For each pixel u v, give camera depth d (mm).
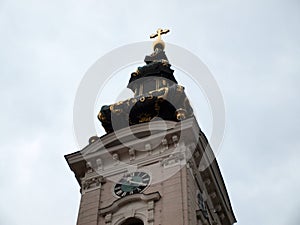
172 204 70438
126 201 72125
